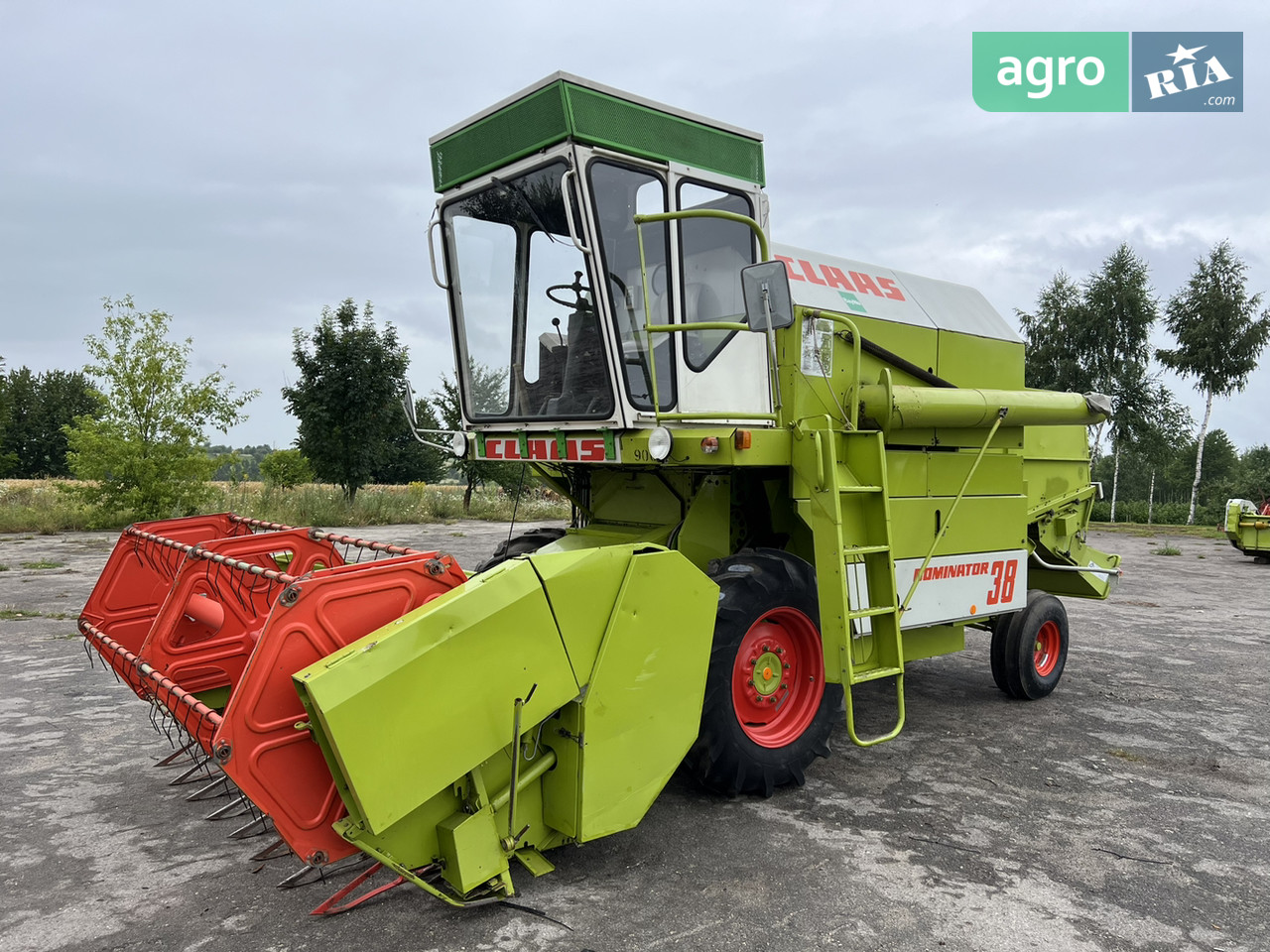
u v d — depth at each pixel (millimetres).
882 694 5961
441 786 2619
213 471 16172
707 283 4266
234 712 2438
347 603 2686
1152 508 36500
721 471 4520
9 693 5539
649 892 2994
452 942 2646
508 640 2754
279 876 3107
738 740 3713
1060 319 28641
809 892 3014
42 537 14742
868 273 5195
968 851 3389
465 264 4699
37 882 3059
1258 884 3146
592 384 4117
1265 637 8156
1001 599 5355
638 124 3947
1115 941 2721
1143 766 4461
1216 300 26938
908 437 4734
